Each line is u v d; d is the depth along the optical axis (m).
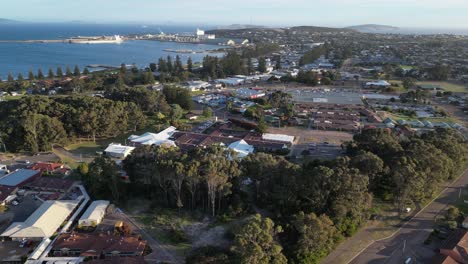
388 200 85.25
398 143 99.25
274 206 77.62
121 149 114.88
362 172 80.50
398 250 67.44
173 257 63.78
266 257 54.00
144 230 71.75
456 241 66.62
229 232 69.75
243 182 88.06
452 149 95.56
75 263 60.28
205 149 83.19
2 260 61.84
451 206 82.81
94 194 85.06
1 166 102.44
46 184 90.31
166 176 75.81
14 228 68.69
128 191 85.50
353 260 64.25
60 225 71.75
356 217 71.69
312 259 61.25
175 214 77.62
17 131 112.81
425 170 80.62
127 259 60.50
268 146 122.31
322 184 70.81
